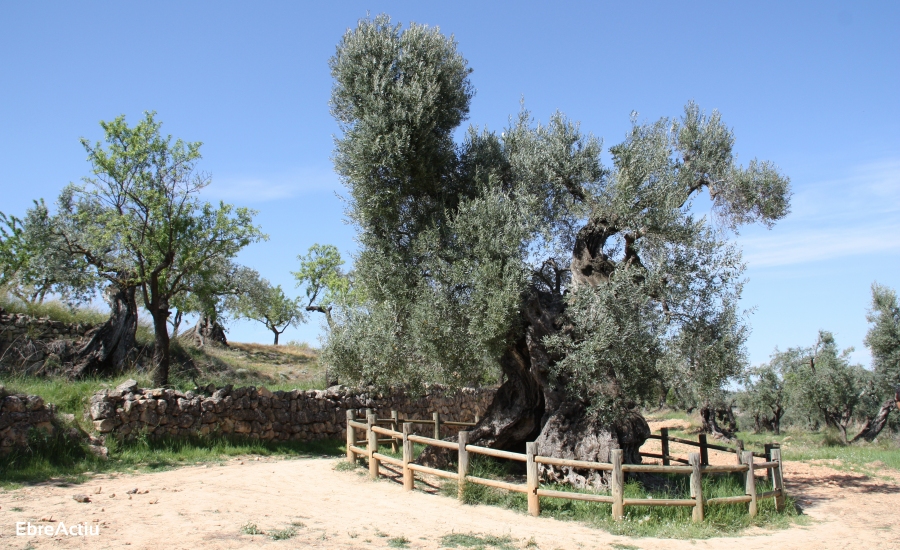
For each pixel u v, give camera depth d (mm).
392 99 12000
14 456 11172
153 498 9359
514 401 12867
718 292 10688
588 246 11930
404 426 11109
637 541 8078
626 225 10953
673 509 9289
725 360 10383
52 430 12109
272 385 23500
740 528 9164
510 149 13297
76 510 8469
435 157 12656
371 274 12352
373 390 18203
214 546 6902
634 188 10844
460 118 13461
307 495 10281
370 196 12078
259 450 15203
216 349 30406
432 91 12148
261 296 33844
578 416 11516
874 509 11094
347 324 14578
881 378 29719
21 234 21156
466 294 11133
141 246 17172
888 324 29547
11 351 17891
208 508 8883
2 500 9008
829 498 12234
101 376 18344
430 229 11906
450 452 13078
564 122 12297
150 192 16922
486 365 12383
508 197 11836
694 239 10656
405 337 11977
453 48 13227
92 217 18625
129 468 12180
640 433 11438
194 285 19141
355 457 13188
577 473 11039
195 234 18000
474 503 9938
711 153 12781
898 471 16547
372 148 11570
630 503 8883
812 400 30047
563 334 10961
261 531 7672
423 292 11312
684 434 26031
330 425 17812
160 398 14258
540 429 12578
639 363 10047
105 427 12984
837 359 30500
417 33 12586
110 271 18984
